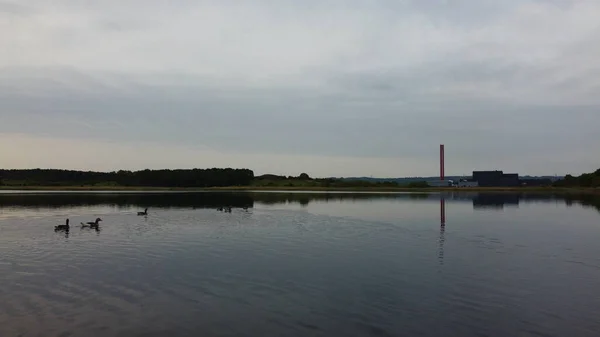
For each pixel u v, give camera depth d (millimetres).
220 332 14148
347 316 15688
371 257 25953
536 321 15453
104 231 36719
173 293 18312
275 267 23125
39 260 24750
